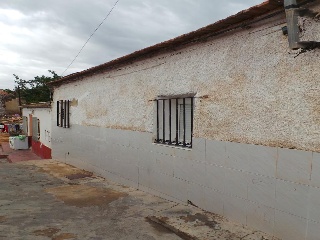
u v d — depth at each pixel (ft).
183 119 17.97
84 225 14.76
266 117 12.63
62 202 18.79
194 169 16.71
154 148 20.07
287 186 11.82
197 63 16.38
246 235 12.80
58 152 38.73
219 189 15.10
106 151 26.58
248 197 13.53
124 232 13.88
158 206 17.60
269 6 11.59
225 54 14.64
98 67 26.13
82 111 31.60
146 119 20.85
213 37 15.25
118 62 23.34
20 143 59.52
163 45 17.83
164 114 19.74
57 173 29.68
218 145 15.05
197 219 14.89
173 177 18.39
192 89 16.74
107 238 13.20
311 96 10.96
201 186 16.26
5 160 49.55
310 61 10.97
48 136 46.16
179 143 18.53
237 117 13.98
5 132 89.40
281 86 12.01
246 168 13.58
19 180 25.85
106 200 19.15
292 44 10.16
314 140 10.87
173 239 13.12
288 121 11.75
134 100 22.29
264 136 12.73
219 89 14.98
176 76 17.94
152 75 20.18
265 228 12.81
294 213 11.59
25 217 15.88
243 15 12.66
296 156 11.46
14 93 163.02
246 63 13.53
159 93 19.43
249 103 13.39
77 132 32.83
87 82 30.35
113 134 25.30
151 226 14.64
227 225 14.01
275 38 12.23
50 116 45.16
